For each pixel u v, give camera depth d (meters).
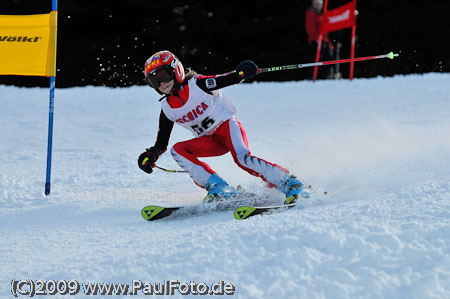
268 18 39.44
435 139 10.30
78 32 36.53
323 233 4.97
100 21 36.50
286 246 4.94
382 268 4.50
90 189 8.88
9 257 5.85
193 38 37.88
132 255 5.20
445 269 4.38
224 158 10.89
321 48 24.95
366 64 37.38
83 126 15.73
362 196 6.78
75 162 11.20
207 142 7.54
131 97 20.22
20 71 8.66
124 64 35.88
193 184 9.03
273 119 15.79
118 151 12.30
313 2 24.44
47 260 5.61
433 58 38.28
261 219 5.93
